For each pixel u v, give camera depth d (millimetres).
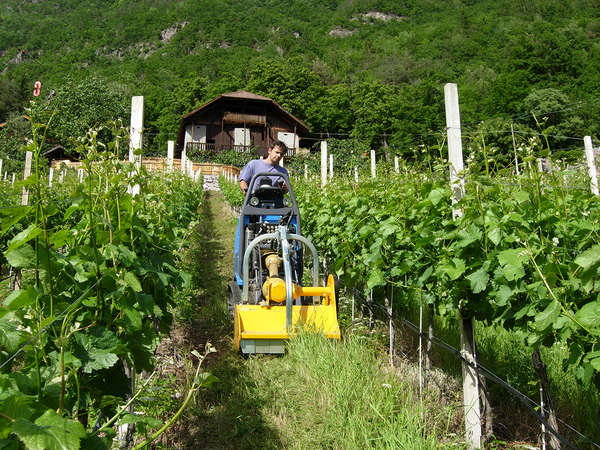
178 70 124000
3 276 6086
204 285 7539
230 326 5453
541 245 2633
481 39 122812
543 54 53906
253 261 4945
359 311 5969
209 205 21875
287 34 170875
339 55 127812
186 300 5785
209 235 13141
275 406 3535
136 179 3297
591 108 34094
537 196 2836
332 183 8125
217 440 3174
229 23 178375
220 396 3740
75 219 5070
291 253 4875
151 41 185125
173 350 4625
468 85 72438
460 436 3182
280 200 5422
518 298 2818
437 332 5023
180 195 8492
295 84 65812
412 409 3236
